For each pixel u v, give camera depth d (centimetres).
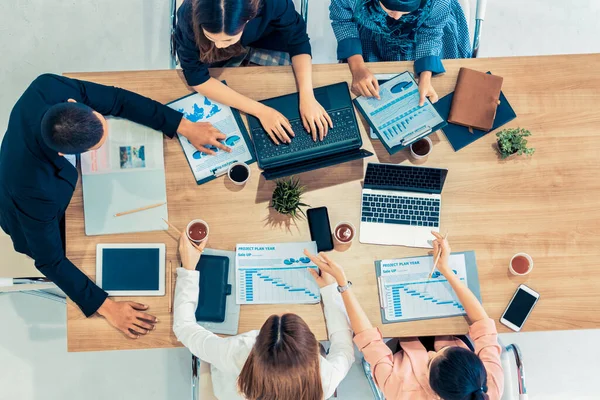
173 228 175
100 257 174
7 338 250
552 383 259
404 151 185
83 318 171
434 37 198
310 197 181
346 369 165
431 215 182
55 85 167
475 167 186
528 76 192
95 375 249
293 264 176
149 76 185
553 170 188
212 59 175
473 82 188
